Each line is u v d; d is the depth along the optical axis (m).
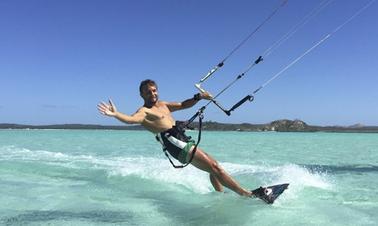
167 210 6.48
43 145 28.14
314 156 19.41
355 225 5.53
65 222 5.76
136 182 9.01
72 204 6.92
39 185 8.91
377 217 5.95
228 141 38.47
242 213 6.18
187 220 5.86
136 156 17.33
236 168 11.72
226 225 5.59
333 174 11.26
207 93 7.07
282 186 6.99
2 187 8.65
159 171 10.06
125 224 5.66
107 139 41.06
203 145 30.27
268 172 10.20
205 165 6.92
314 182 8.73
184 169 10.16
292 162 15.66
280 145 31.23
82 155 17.89
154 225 5.62
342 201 7.00
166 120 6.85
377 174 11.26
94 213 6.30
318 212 6.21
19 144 29.61
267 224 5.59
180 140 6.79
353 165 14.45
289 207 6.55
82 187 8.60
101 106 5.84
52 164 12.80
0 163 12.91
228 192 7.65
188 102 7.13
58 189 8.39
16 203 7.00
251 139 45.03
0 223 5.68
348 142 39.81
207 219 5.89
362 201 7.03
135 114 6.40
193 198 7.37
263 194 6.78
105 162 13.79
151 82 6.87
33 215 6.16
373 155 20.44
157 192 7.95
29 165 12.43
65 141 35.56
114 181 9.28
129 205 6.84
